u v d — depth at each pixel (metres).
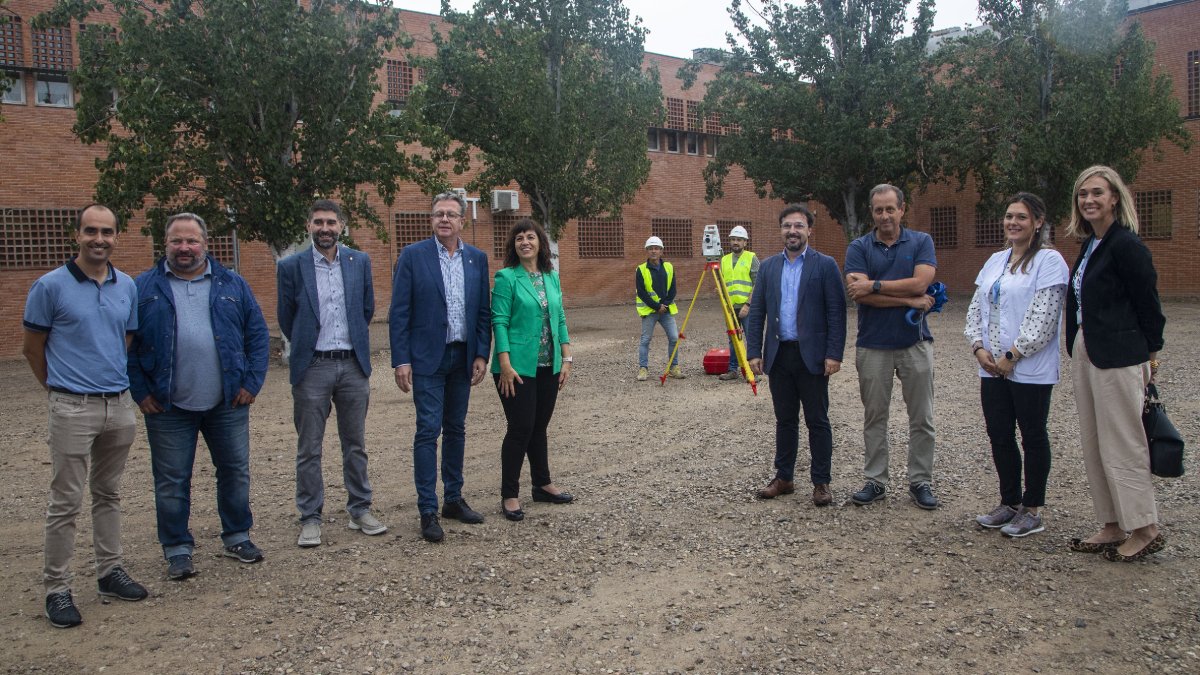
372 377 12.95
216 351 4.75
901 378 5.69
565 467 7.12
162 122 13.77
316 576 4.67
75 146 18.64
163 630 4.01
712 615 4.07
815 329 5.76
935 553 4.81
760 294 6.11
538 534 5.34
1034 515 5.08
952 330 17.78
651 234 30.27
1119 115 20.53
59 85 18.50
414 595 4.38
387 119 15.38
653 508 5.86
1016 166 21.84
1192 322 17.80
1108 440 4.54
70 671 3.61
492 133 18.58
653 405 9.95
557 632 3.92
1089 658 3.55
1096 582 4.32
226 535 4.96
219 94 14.10
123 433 4.31
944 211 30.31
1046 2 21.81
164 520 4.66
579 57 18.91
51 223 18.41
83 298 4.18
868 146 23.62
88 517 5.88
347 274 5.30
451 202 5.50
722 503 5.93
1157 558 4.61
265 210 14.41
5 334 17.92
